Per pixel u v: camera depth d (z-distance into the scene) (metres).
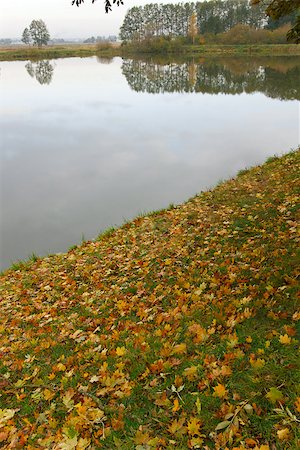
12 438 3.75
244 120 29.05
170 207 11.29
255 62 77.12
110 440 3.35
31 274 8.77
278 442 2.86
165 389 3.82
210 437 3.11
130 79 65.12
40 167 20.03
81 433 3.52
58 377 4.63
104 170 19.11
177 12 128.88
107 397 4.00
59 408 4.01
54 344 5.45
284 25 101.31
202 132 26.27
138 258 7.89
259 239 6.95
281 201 8.52
